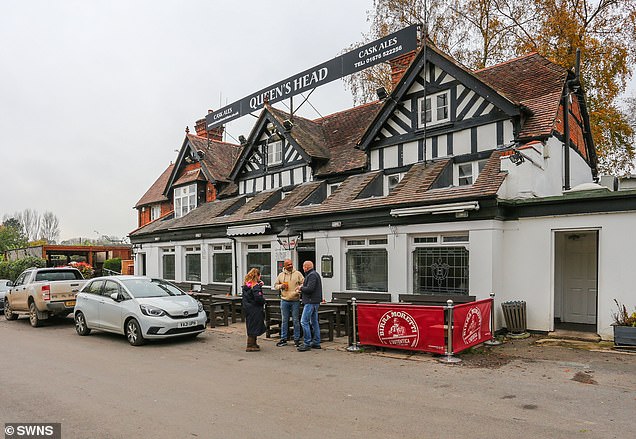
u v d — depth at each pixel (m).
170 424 5.25
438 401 5.90
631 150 22.36
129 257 37.03
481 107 12.48
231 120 21.41
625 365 7.61
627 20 20.39
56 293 14.30
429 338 8.33
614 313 9.41
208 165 21.86
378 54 15.20
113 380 7.31
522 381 6.76
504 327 10.47
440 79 13.38
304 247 14.75
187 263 20.48
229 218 17.73
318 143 17.84
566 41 20.67
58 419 5.49
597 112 20.53
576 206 9.82
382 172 14.55
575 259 11.56
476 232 10.53
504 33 22.20
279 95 18.80
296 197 16.14
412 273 11.84
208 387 6.80
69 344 10.88
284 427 5.07
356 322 9.50
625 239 9.30
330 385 6.78
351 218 13.02
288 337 10.80
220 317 14.79
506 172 10.84
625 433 4.73
